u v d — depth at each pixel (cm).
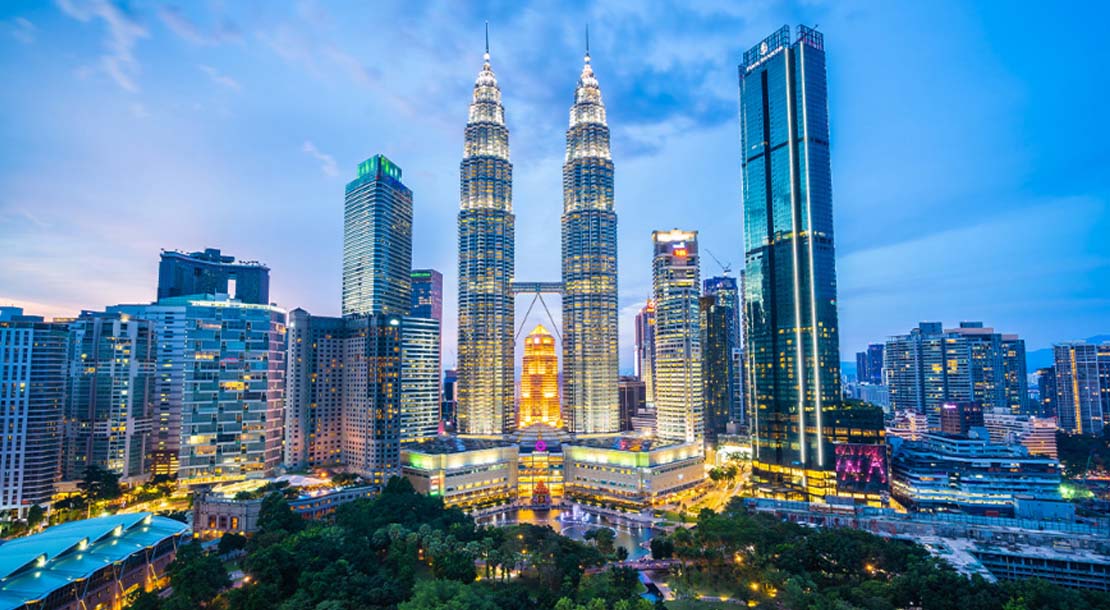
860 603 17338
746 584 19788
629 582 19338
